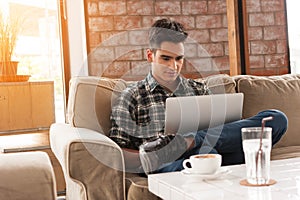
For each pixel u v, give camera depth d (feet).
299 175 5.70
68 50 13.79
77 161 6.86
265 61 13.88
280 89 9.30
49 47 13.80
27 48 13.57
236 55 13.26
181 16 14.30
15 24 12.83
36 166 5.01
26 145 11.88
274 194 4.93
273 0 13.94
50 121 12.02
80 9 13.75
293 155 8.04
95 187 6.91
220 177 5.84
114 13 13.87
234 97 7.47
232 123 7.54
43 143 12.10
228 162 7.55
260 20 13.82
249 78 9.41
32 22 13.61
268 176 5.40
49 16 13.76
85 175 6.89
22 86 11.80
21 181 4.89
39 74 13.74
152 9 14.10
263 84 9.27
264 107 9.09
